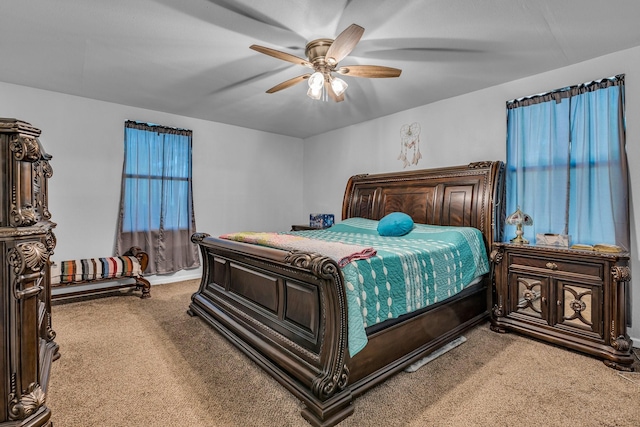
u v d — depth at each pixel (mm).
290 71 2992
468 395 1848
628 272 2209
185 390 1886
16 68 2945
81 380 1984
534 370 2135
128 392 1861
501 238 3223
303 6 1992
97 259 3615
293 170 5848
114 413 1673
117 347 2441
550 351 2418
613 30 2273
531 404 1764
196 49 2564
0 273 1271
